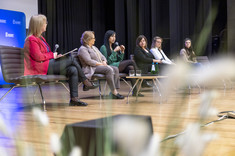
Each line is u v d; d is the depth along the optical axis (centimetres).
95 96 450
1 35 699
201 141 19
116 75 414
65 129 59
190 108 269
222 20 823
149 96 428
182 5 835
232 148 134
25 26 752
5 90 642
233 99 368
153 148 20
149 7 920
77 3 945
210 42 787
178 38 842
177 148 22
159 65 482
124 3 963
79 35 955
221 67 22
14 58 318
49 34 877
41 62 313
